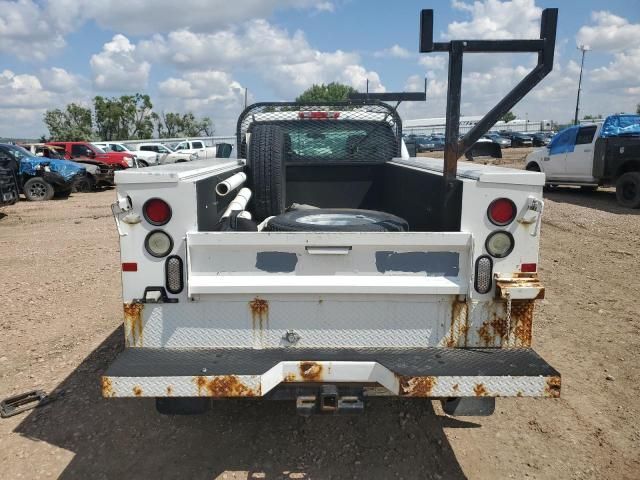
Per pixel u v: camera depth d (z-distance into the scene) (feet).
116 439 10.80
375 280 8.77
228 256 8.75
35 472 9.73
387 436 10.96
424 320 8.87
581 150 46.19
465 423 11.46
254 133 13.29
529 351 8.86
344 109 17.30
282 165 13.17
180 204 8.61
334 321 8.87
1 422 11.39
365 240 8.68
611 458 10.19
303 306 8.84
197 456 10.25
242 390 8.16
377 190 17.01
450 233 8.68
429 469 9.89
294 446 10.61
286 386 8.89
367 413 11.83
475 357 8.65
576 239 30.50
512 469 9.89
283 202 13.47
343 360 8.53
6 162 42.27
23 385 13.05
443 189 9.46
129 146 104.94
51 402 12.21
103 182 68.49
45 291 20.84
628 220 36.29
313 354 8.76
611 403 12.19
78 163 65.62
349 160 17.16
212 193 9.75
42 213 45.03
